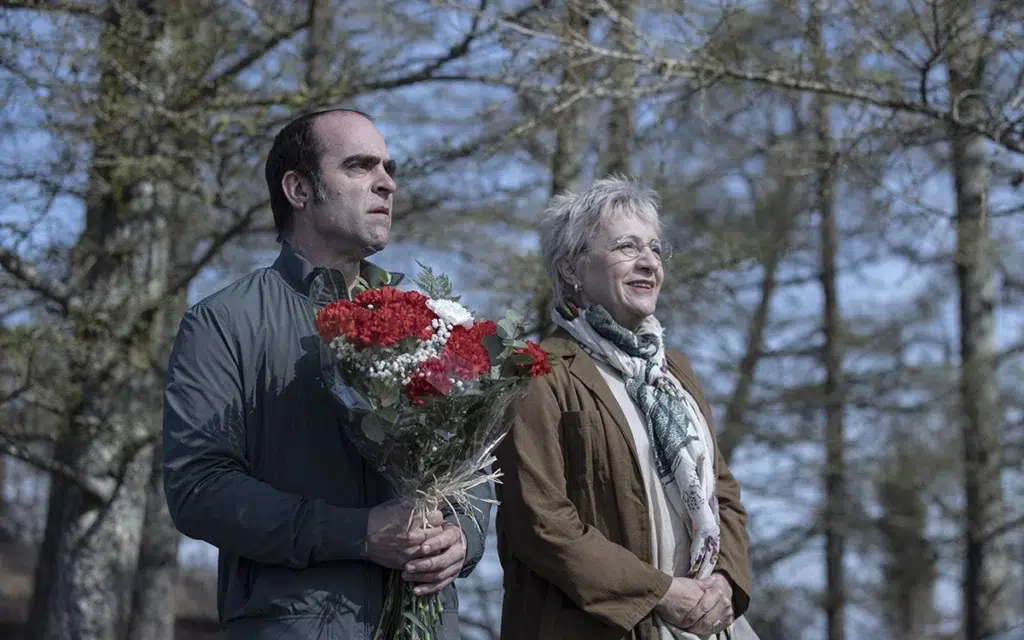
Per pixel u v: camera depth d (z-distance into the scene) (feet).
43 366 25.16
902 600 63.36
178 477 9.48
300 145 10.79
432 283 10.48
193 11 26.53
